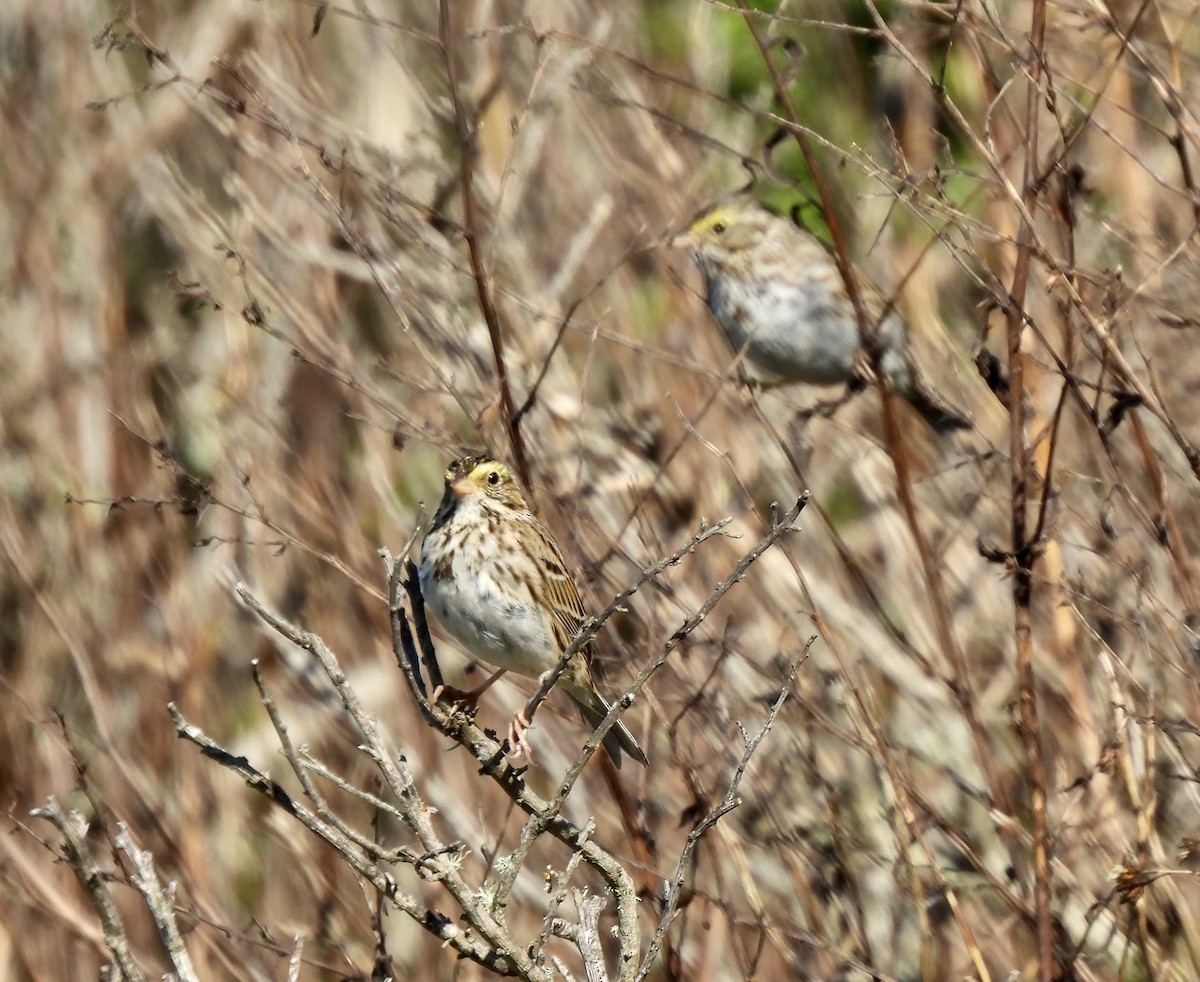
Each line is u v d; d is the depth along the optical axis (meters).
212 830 11.91
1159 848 9.76
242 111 10.11
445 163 12.00
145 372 12.91
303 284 12.02
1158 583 11.12
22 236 12.75
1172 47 10.17
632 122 12.58
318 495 11.85
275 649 11.77
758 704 10.68
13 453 12.37
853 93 14.03
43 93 13.09
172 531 12.16
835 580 12.11
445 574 10.43
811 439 12.30
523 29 10.18
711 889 10.88
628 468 11.20
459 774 11.52
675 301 12.69
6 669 12.13
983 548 9.55
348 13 9.90
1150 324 11.66
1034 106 9.54
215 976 11.12
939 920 11.02
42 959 11.27
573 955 10.89
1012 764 11.62
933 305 12.98
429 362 9.95
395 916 11.57
